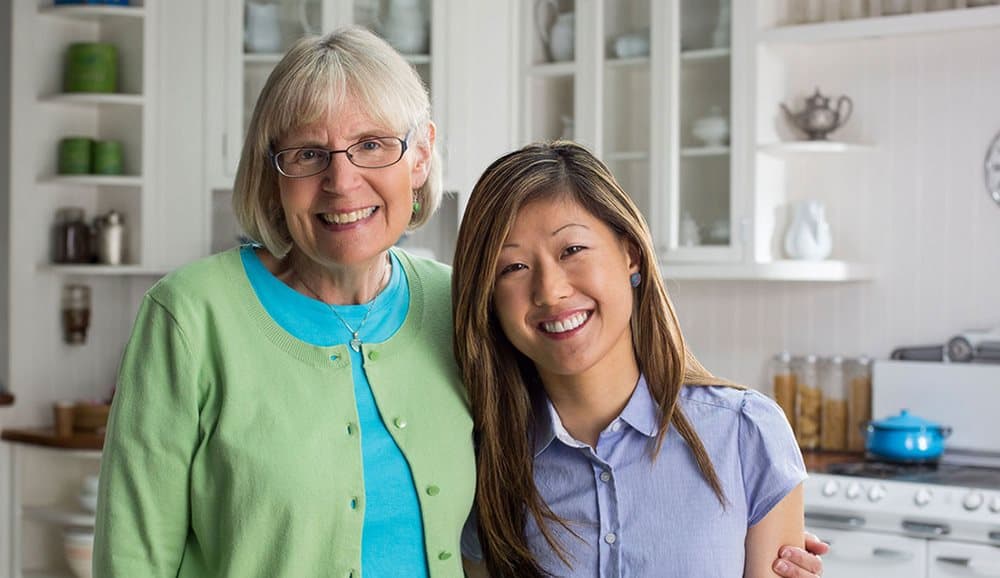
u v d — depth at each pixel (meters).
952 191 3.94
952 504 3.36
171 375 1.65
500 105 4.34
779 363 4.20
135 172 4.41
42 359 4.45
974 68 3.90
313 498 1.63
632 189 4.18
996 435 3.77
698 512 1.75
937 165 3.97
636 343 1.79
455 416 1.78
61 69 4.45
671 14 4.05
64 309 4.48
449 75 4.30
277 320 1.72
